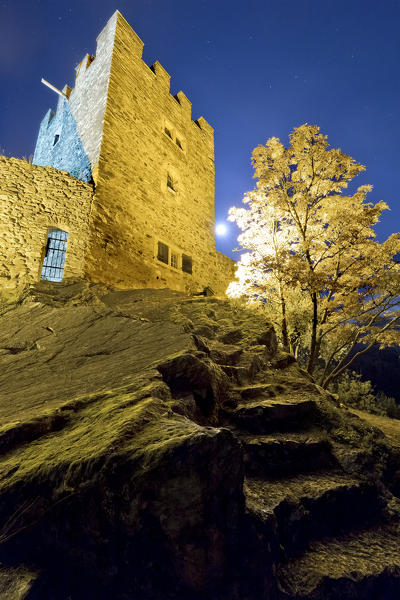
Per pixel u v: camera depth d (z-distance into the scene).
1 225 7.63
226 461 2.10
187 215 12.95
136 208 10.36
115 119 10.32
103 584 1.96
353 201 8.08
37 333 4.92
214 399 3.58
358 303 7.83
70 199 8.57
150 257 10.52
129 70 11.45
